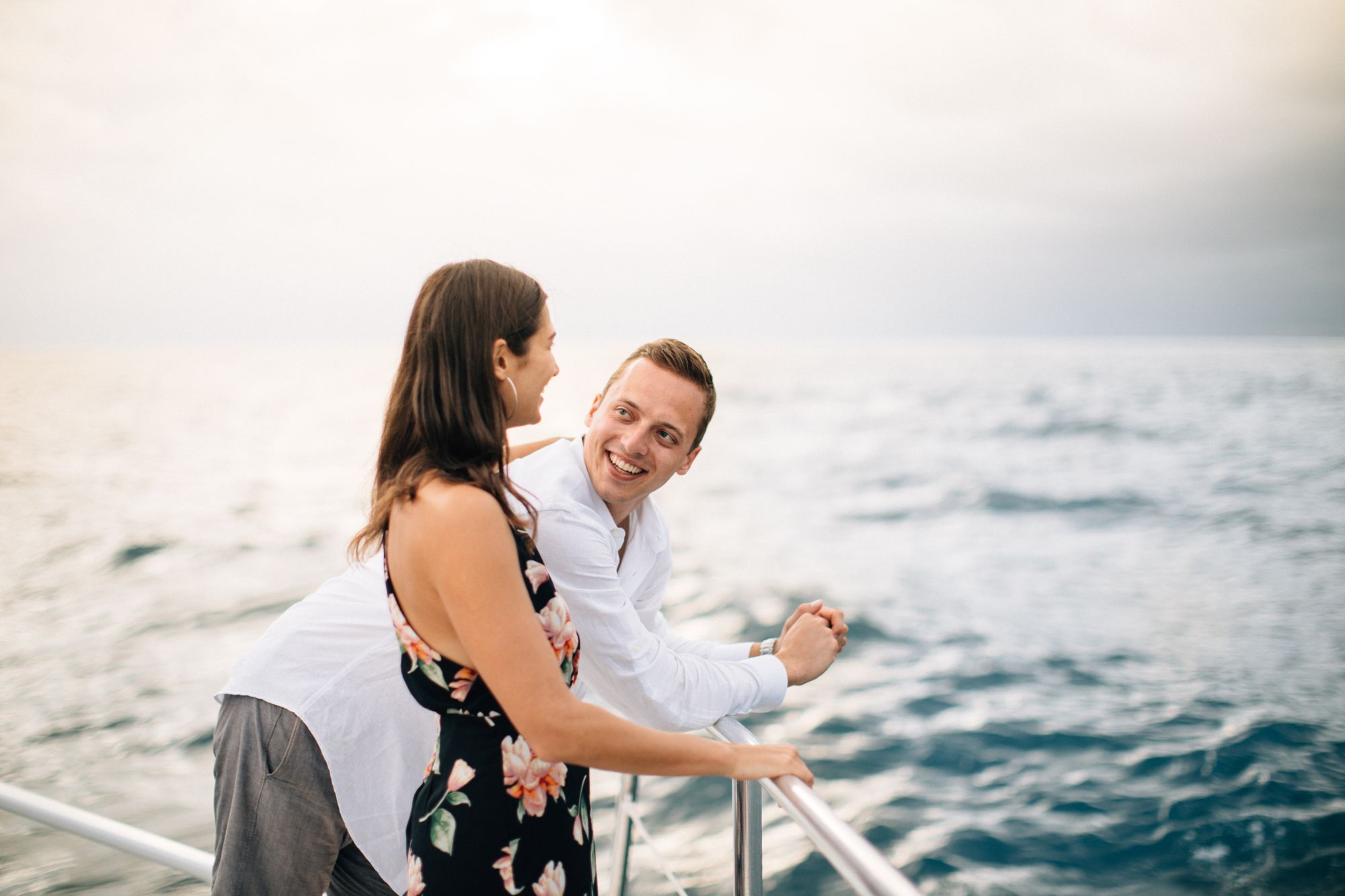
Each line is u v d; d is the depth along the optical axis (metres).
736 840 1.08
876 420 36.91
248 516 16.30
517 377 1.19
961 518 17.59
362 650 1.35
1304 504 18.67
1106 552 14.48
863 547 14.76
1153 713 7.58
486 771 1.11
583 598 1.35
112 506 17.25
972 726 7.25
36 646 8.70
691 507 19.03
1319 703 7.84
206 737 6.38
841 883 4.64
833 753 6.74
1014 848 5.46
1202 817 5.82
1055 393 47.38
